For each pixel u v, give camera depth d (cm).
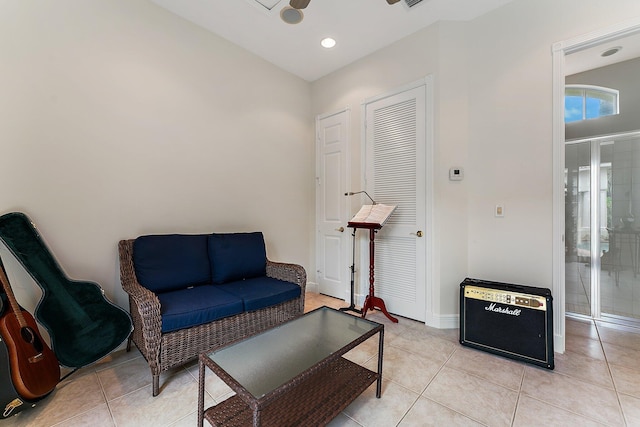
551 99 217
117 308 192
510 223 237
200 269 232
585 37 202
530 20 225
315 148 369
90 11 201
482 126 249
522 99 229
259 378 119
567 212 302
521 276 232
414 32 272
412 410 153
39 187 182
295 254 357
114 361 200
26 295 178
